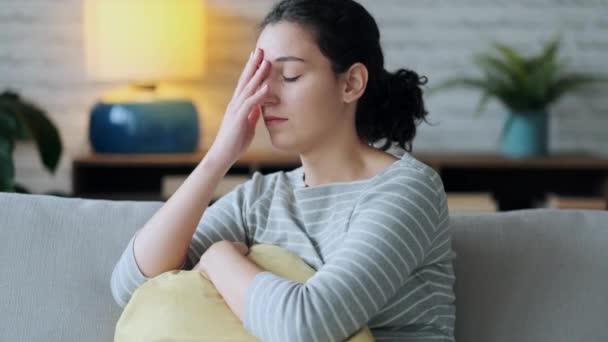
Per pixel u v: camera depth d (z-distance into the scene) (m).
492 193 4.03
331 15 1.36
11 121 3.07
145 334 1.31
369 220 1.29
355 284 1.22
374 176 1.38
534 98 3.69
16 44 3.95
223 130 1.43
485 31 4.00
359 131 1.46
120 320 1.37
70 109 3.98
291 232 1.42
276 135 1.37
